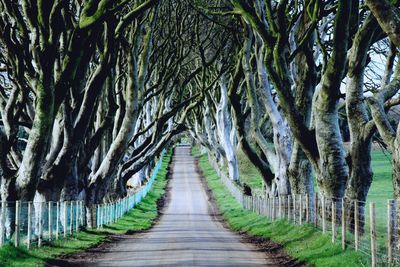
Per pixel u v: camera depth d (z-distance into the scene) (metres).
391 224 20.17
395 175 21.20
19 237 27.33
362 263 21.45
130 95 46.22
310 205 35.59
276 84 32.31
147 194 96.19
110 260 28.05
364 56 28.48
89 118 36.81
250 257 29.14
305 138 32.31
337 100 30.48
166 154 177.38
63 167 36.59
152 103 88.19
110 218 55.19
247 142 52.59
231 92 51.38
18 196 31.55
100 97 47.50
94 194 47.72
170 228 54.47
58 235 34.50
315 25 33.44
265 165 53.34
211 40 61.88
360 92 29.17
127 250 32.94
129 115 46.81
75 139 36.47
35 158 31.28
